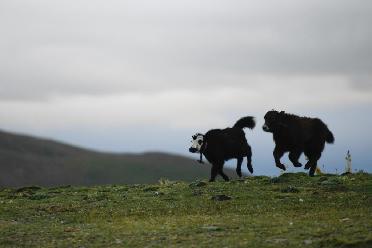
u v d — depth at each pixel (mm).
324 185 28922
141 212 25078
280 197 26500
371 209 22719
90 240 19953
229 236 19172
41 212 26203
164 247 18234
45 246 19500
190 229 20547
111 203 27500
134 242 19203
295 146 31750
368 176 31453
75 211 26125
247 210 24125
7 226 22938
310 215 22078
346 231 18656
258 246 17672
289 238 18422
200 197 27562
